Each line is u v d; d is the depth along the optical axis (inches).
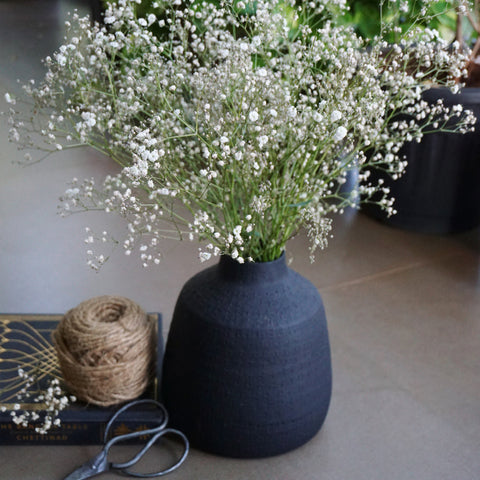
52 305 87.7
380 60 53.6
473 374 75.9
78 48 51.5
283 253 58.7
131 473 60.2
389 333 83.0
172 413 62.7
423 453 64.1
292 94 52.3
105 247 101.7
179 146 54.3
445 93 96.0
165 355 63.0
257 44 49.9
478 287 94.5
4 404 62.4
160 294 90.2
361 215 115.5
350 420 67.9
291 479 60.5
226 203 55.9
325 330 60.4
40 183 122.0
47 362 68.4
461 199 106.9
